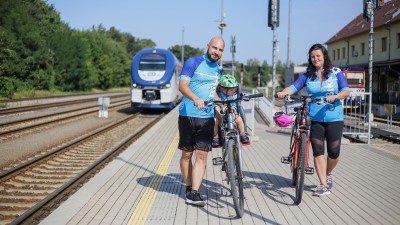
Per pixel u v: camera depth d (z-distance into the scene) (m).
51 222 5.25
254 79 104.62
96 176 7.85
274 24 19.23
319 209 5.88
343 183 7.38
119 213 5.67
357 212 5.73
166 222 5.33
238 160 5.64
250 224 5.27
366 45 44.56
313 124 6.53
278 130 15.69
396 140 13.51
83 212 5.70
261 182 7.50
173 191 6.85
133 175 8.01
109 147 12.67
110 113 26.25
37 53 50.12
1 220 5.85
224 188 7.06
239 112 7.03
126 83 95.06
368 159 9.77
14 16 48.12
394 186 7.15
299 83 6.71
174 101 27.58
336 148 6.52
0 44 39.56
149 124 18.53
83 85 66.50
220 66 6.24
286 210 5.85
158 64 26.17
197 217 5.54
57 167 9.72
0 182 7.86
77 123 19.48
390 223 5.27
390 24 38.03
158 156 10.11
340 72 6.62
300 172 6.00
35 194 7.30
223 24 26.56
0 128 16.28
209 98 6.07
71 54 61.19
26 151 11.67
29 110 24.56
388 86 36.25
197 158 6.09
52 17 69.69
